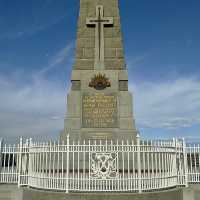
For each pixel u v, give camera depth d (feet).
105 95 56.85
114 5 60.64
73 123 55.72
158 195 37.04
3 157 45.96
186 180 42.32
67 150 39.47
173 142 42.45
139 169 38.73
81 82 57.67
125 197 35.99
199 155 45.19
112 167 38.99
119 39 59.26
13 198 39.86
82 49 59.21
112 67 58.34
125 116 55.88
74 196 36.01
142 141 41.86
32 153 42.09
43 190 38.73
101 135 54.85
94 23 59.52
